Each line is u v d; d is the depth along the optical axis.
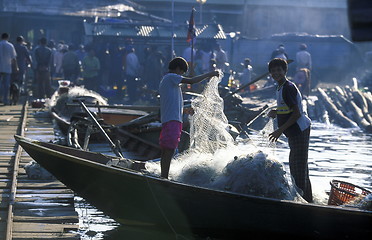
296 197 14.53
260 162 14.42
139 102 53.97
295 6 102.69
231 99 35.28
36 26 81.56
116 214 15.44
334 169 24.36
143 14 82.31
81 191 15.68
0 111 41.53
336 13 104.25
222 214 13.70
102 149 26.20
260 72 80.31
